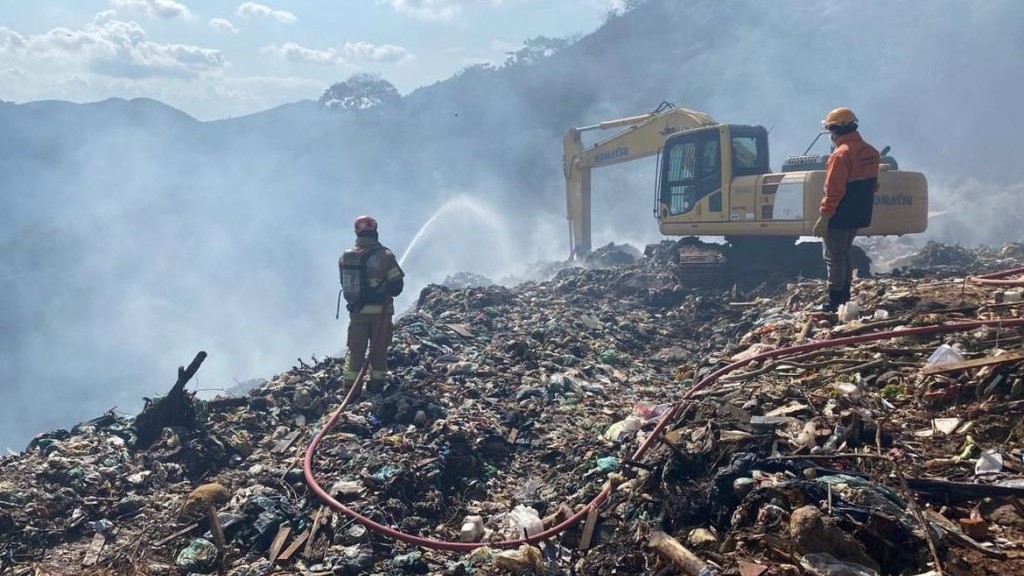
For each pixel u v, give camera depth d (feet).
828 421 18.83
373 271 29.14
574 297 49.42
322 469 23.25
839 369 22.39
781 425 18.93
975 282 29.32
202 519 20.81
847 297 29.19
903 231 43.04
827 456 17.03
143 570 18.75
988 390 19.26
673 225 50.96
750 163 49.19
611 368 34.06
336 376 31.24
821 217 27.71
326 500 20.74
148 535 20.34
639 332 41.27
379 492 21.47
